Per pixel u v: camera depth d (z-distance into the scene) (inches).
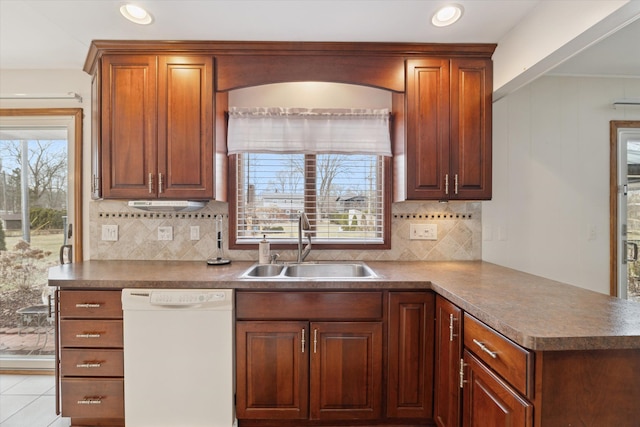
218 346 64.2
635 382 37.0
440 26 68.1
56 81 90.5
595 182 90.8
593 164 90.7
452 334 56.1
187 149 75.1
